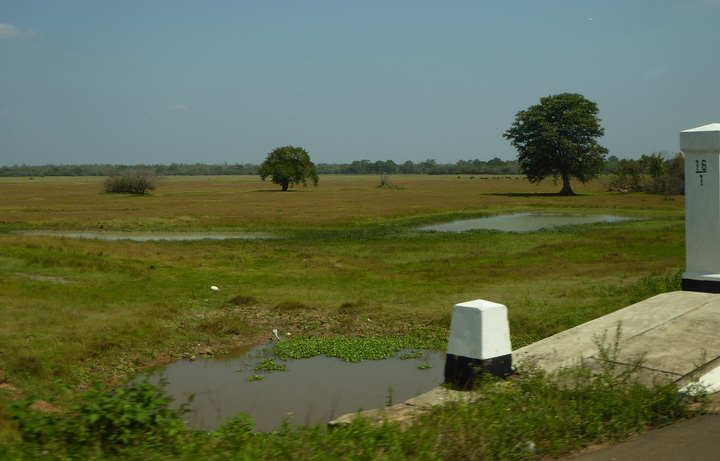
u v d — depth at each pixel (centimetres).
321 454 437
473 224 4903
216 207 6825
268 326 1670
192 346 1478
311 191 11419
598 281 1959
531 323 1417
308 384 1180
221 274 2448
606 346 673
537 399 528
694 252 861
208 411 1011
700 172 848
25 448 470
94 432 488
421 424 490
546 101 9831
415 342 1477
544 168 9712
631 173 9788
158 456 442
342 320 1692
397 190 11806
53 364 1200
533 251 3098
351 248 3322
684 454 436
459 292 1984
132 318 1603
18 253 2483
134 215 5697
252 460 436
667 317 747
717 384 572
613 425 489
